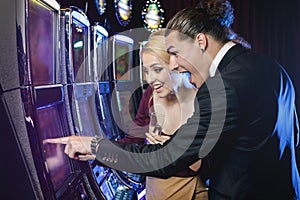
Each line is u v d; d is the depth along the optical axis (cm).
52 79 149
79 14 187
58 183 138
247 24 469
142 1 473
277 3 463
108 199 179
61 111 155
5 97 111
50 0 142
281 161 124
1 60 110
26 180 113
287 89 125
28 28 109
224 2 123
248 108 113
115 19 388
